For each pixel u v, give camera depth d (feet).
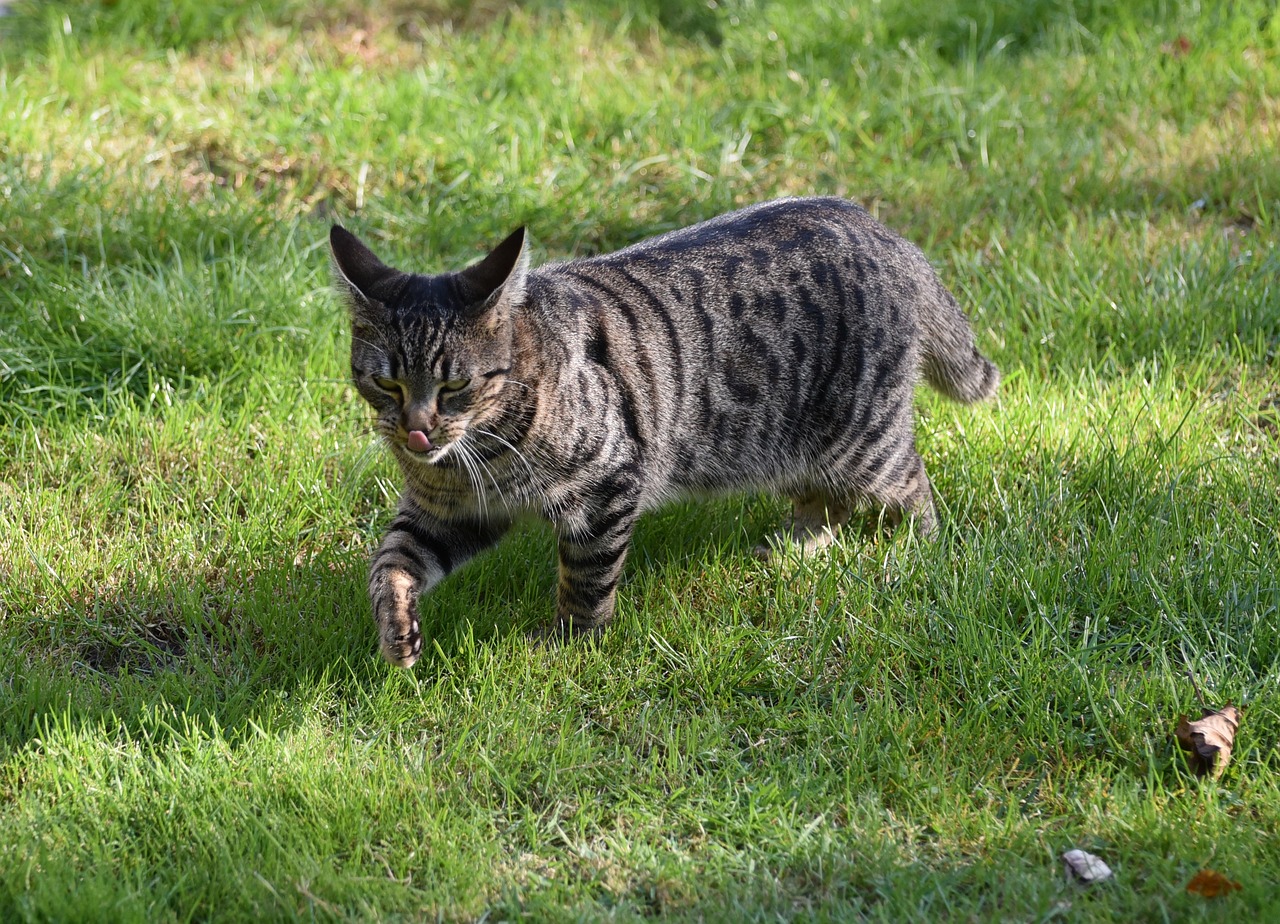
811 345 28.50
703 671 26.53
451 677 26.30
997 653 26.20
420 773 23.93
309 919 20.83
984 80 48.57
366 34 52.39
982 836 22.74
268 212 41.27
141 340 35.06
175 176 43.37
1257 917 20.44
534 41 51.80
